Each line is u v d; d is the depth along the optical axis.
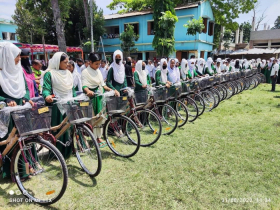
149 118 4.46
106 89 3.72
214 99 6.13
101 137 4.25
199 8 15.27
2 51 2.45
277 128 4.70
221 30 21.33
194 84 5.44
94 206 2.35
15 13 15.52
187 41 16.08
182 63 6.23
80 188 2.66
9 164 2.70
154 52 18.03
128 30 15.95
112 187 2.67
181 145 3.89
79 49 15.72
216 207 2.34
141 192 2.57
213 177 2.89
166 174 2.95
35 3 13.70
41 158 3.29
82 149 3.02
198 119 5.44
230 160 3.33
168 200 2.44
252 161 3.30
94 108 3.62
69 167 3.12
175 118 4.36
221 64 9.94
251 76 10.52
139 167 3.14
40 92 4.95
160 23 12.88
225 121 5.25
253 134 4.37
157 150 3.70
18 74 2.65
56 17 9.73
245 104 6.99
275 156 3.44
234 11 18.70
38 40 16.95
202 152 3.61
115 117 3.49
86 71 3.59
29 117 2.18
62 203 2.39
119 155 3.51
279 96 8.44
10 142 2.43
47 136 2.59
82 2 17.39
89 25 17.08
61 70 2.96
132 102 3.82
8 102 2.42
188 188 2.66
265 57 20.34
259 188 2.66
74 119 2.65
